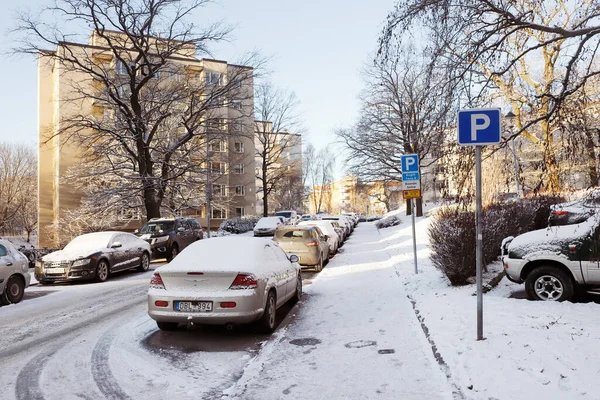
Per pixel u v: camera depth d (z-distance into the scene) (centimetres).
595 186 644
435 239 967
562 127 638
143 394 453
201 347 625
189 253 732
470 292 838
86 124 2434
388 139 3481
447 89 655
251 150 5678
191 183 2758
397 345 590
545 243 752
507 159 746
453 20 625
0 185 5816
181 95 2656
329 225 1964
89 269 1310
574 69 639
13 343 666
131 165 2756
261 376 498
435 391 435
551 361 457
